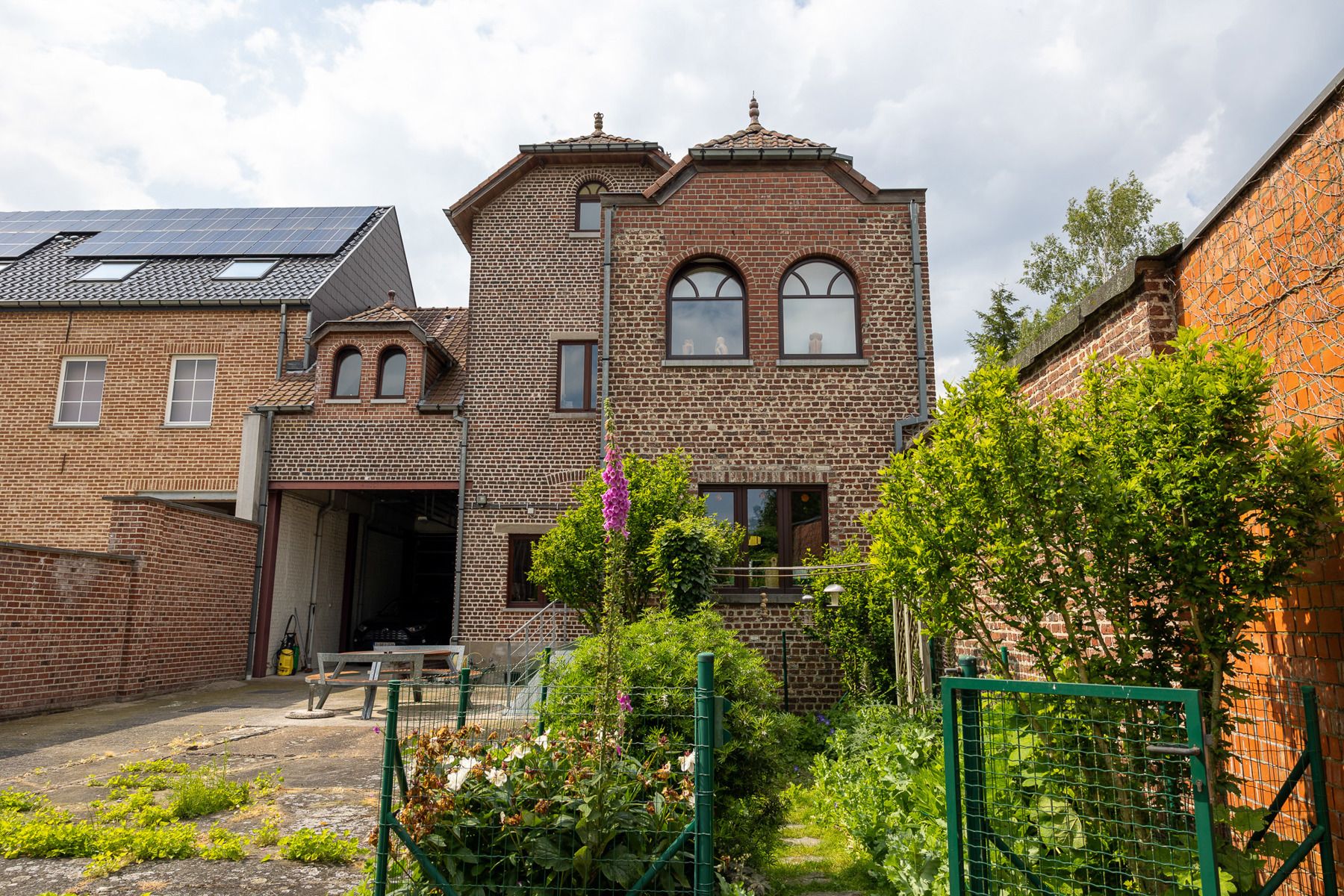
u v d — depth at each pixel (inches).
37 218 936.3
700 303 484.4
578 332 675.4
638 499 404.2
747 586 447.8
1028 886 133.4
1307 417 147.5
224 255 813.9
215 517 614.5
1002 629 279.4
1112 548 143.5
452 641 621.9
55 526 691.4
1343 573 135.6
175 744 354.3
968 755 136.6
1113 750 138.8
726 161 488.7
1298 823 149.3
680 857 147.1
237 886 184.4
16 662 438.0
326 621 783.7
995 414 155.0
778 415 467.2
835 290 485.7
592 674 197.3
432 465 659.4
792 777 294.0
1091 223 1055.0
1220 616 136.3
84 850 204.1
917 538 172.1
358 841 216.7
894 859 189.8
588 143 691.4
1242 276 166.2
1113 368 158.7
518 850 147.9
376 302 892.6
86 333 721.6
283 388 698.2
